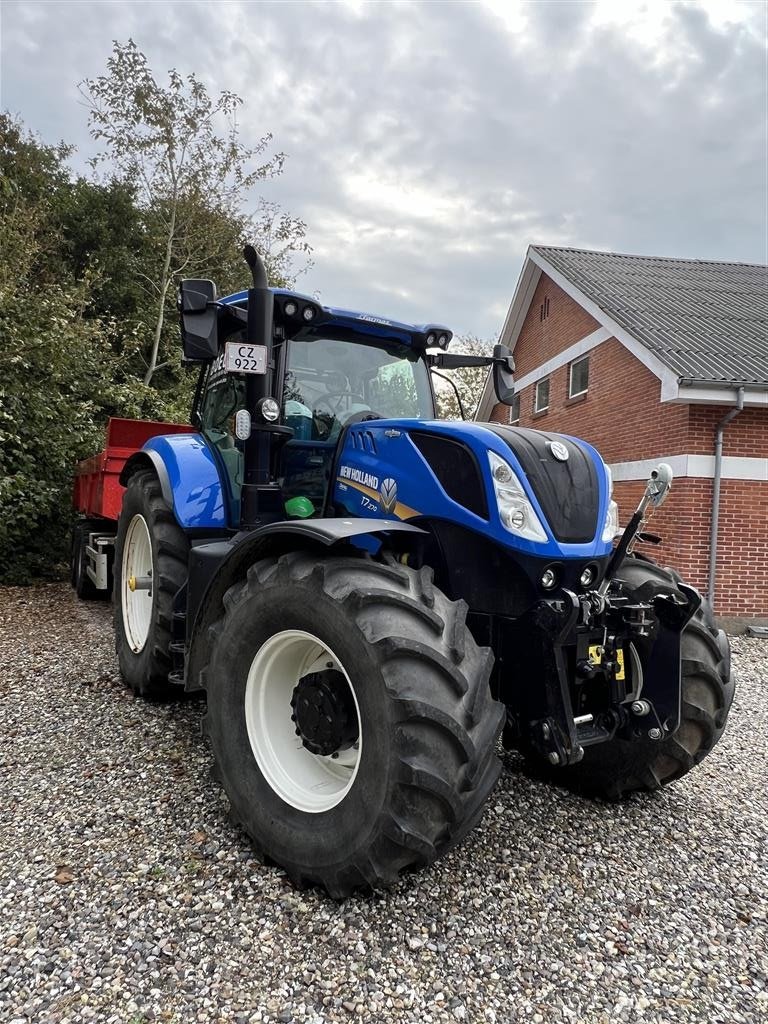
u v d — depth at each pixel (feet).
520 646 8.60
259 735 8.63
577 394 42.63
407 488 9.41
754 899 8.35
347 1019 6.11
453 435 9.11
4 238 34.53
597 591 8.90
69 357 30.40
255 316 10.26
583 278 42.45
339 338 12.17
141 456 15.55
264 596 8.42
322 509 11.53
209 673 9.15
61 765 10.94
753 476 29.22
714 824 10.25
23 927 7.12
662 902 8.16
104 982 6.40
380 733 7.06
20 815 9.39
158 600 12.84
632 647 9.42
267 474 10.85
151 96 42.11
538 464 8.75
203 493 12.92
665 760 10.29
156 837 8.89
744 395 27.37
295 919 7.39
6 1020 5.92
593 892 8.27
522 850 9.13
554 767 11.36
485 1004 6.38
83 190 53.31
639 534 11.44
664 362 28.45
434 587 7.97
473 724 7.11
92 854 8.48
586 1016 6.32
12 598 25.21
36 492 28.60
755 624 28.55
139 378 45.98
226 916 7.39
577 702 8.98
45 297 31.94
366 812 7.16
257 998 6.28
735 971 7.04
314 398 11.75
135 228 53.72
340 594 7.56
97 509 22.43
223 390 13.73
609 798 10.71
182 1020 6.00
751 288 43.86
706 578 29.32
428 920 7.50
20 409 28.27
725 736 14.47
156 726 12.61
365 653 7.22
